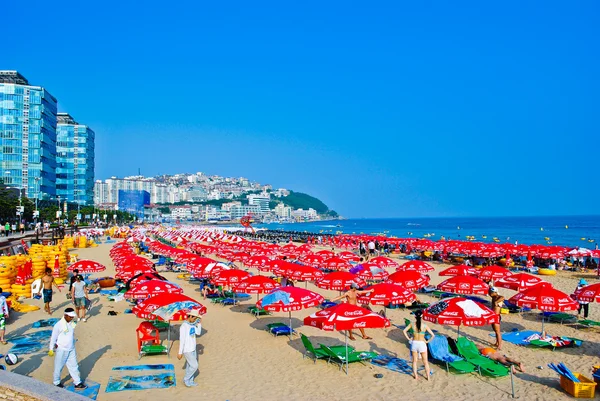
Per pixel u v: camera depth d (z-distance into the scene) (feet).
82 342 49.29
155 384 37.42
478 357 42.11
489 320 40.73
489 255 122.83
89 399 28.25
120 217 583.58
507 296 78.33
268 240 274.98
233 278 66.49
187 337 37.22
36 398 28.22
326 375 40.32
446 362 40.73
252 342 50.80
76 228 331.77
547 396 35.60
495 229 514.27
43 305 65.72
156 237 262.06
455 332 54.49
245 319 62.03
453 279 59.26
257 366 42.75
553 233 400.06
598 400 34.71
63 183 523.29
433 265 127.34
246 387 37.52
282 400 34.96
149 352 44.42
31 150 416.87
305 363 43.55
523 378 39.37
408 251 160.86
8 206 259.19
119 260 92.68
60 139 522.88
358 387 37.60
